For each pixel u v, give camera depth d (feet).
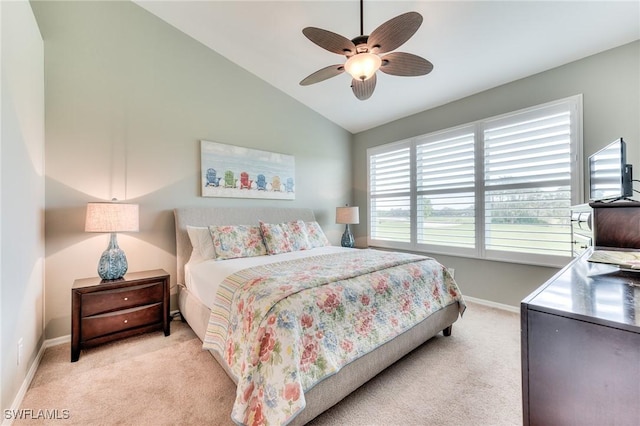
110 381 5.98
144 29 9.33
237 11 8.76
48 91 7.68
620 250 4.65
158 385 5.85
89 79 8.34
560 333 2.61
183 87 10.14
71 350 6.79
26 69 6.09
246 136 11.74
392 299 6.25
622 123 7.81
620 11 6.81
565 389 2.60
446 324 7.69
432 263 7.92
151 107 9.45
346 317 5.27
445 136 11.92
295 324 4.46
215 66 10.89
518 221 9.85
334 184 15.16
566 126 8.80
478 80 10.16
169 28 9.83
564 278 3.67
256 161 11.94
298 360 4.25
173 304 9.70
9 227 4.97
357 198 15.94
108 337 7.34
